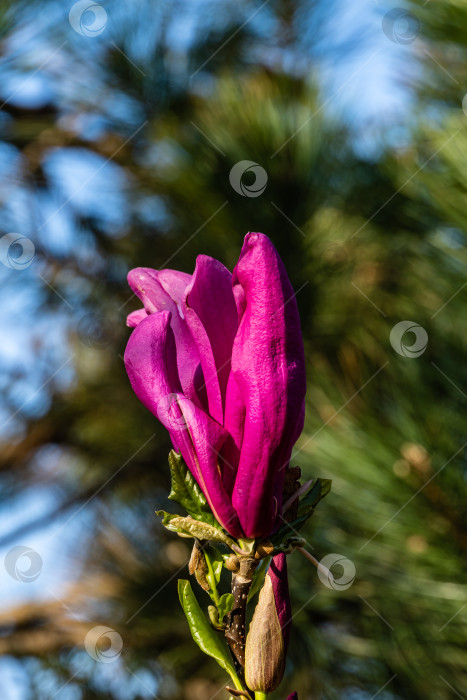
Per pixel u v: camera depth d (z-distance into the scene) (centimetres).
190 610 50
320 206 116
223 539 50
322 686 107
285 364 49
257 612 49
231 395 49
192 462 50
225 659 50
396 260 111
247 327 49
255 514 49
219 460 50
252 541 50
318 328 108
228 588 115
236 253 117
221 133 117
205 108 128
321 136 116
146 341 50
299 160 114
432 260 97
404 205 101
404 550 82
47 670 132
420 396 86
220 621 50
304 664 107
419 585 85
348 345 105
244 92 125
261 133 115
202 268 50
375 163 114
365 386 95
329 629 106
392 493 81
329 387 95
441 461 81
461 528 81
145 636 128
